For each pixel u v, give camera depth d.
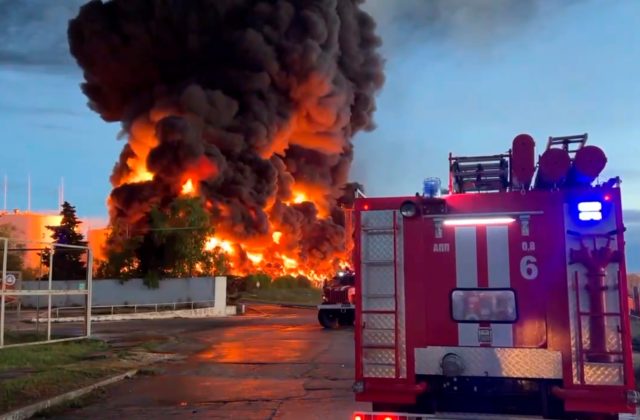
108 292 45.34
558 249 5.36
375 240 5.71
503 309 5.43
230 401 9.92
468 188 7.81
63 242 59.38
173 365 14.30
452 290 5.53
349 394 10.31
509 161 6.95
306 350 17.16
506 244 5.48
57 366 13.09
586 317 5.20
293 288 78.44
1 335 15.27
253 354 16.36
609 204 5.29
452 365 5.36
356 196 5.77
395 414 5.35
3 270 15.36
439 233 5.61
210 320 33.88
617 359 5.10
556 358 5.24
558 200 5.40
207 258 52.53
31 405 9.05
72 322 31.36
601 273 5.20
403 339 5.54
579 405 5.11
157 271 47.78
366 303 5.64
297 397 10.16
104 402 9.97
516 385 5.47
